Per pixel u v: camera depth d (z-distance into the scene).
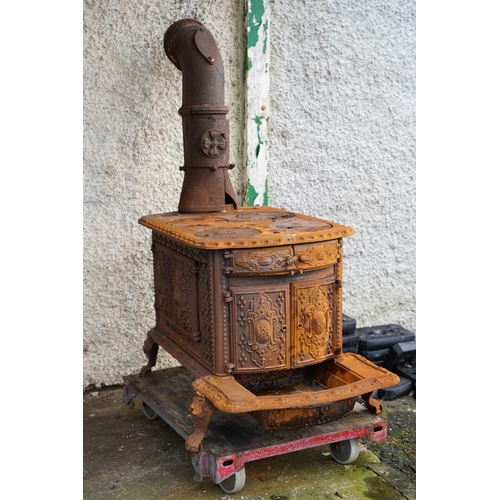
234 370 2.83
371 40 4.30
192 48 3.29
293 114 4.16
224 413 3.14
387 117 4.45
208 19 3.86
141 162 3.82
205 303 2.87
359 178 4.43
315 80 4.18
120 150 3.76
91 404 3.75
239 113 4.04
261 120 4.03
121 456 3.18
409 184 4.60
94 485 2.91
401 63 4.42
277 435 2.90
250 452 2.76
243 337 2.82
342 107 4.29
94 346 3.85
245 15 3.90
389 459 3.17
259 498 2.80
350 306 4.56
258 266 2.75
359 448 3.05
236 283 2.79
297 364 2.89
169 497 2.82
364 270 4.56
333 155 4.32
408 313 4.76
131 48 3.71
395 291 4.69
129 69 3.72
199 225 3.06
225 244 2.70
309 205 4.31
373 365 3.03
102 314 3.83
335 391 2.77
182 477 2.99
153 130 3.82
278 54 4.05
